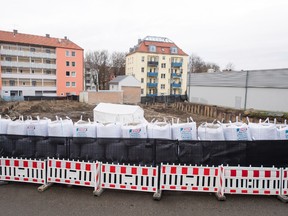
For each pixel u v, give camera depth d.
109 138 5.60
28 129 6.45
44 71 51.75
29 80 49.84
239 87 31.22
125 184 5.36
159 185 5.36
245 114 22.69
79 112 27.34
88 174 5.43
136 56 54.22
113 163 5.56
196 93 39.75
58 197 5.10
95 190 5.24
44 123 6.50
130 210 4.60
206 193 5.43
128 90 47.28
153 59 55.25
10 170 5.73
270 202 5.00
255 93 28.94
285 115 20.83
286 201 4.94
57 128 6.32
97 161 5.40
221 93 34.34
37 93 50.31
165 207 4.74
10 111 25.77
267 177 5.18
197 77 39.38
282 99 25.77
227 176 5.22
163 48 56.41
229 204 4.89
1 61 46.50
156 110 32.28
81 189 5.54
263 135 6.11
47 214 4.39
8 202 4.83
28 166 5.66
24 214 4.37
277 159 5.41
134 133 6.09
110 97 41.38
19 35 49.97
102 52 78.44
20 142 5.82
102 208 4.65
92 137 5.88
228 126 6.25
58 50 51.75
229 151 5.41
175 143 5.46
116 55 79.56
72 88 53.94
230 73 32.69
